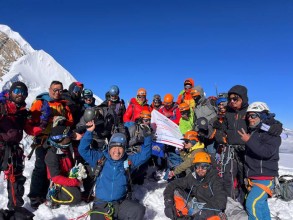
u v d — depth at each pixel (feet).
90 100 24.44
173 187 15.29
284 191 20.04
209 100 23.25
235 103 16.48
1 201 17.78
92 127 14.85
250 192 14.02
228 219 14.84
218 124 17.74
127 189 14.64
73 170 17.39
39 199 17.29
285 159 42.22
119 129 19.84
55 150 16.99
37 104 16.78
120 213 13.92
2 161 14.21
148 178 24.52
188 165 18.93
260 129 13.79
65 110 18.51
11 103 14.37
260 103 13.94
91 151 15.26
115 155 14.26
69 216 16.22
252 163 14.05
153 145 23.90
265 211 13.80
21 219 12.01
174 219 14.34
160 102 28.99
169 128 22.31
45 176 17.87
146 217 16.97
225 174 16.92
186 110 22.75
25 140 30.58
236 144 16.58
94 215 13.82
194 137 19.48
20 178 14.83
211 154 19.42
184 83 27.73
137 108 25.93
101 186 14.28
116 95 25.77
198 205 14.58
